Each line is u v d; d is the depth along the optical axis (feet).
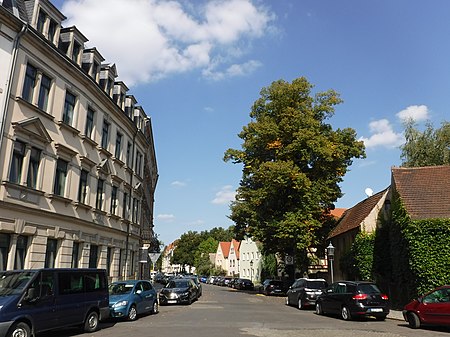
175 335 39.24
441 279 62.54
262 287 141.69
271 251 124.26
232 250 310.86
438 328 48.26
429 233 64.54
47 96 63.00
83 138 73.05
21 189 55.21
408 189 73.31
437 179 74.23
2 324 32.24
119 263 95.20
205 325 48.01
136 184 109.81
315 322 53.26
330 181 110.93
